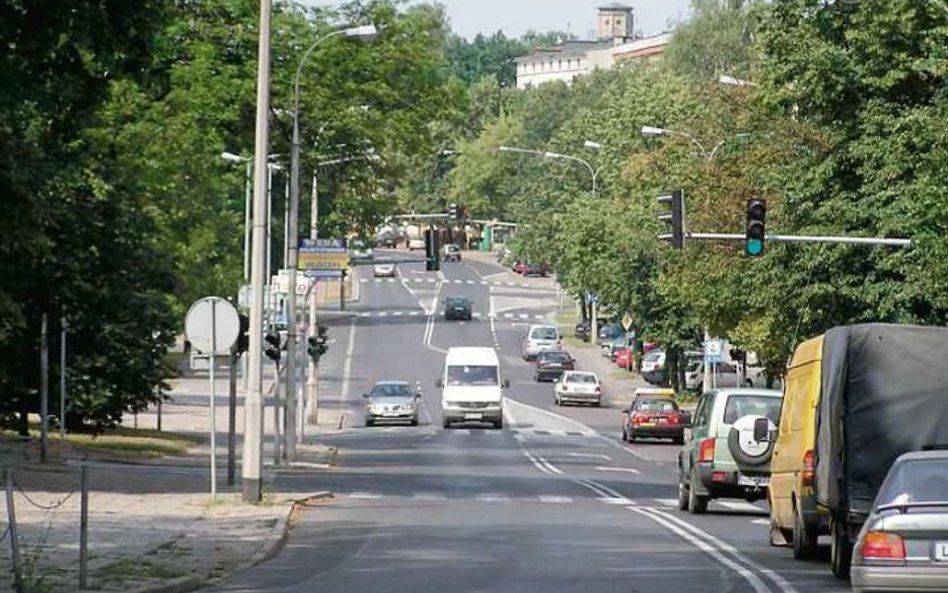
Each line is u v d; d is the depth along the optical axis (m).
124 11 28.06
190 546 32.47
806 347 32.91
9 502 23.73
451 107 74.00
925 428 29.03
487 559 31.31
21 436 64.25
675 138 101.94
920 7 55.56
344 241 78.31
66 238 55.22
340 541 35.12
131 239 61.38
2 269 45.09
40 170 33.09
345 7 71.38
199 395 116.69
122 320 65.25
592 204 115.38
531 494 52.75
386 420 101.00
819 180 58.94
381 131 71.12
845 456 28.83
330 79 69.38
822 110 59.34
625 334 147.88
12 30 27.94
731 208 73.38
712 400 43.78
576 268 121.19
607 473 66.94
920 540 21.64
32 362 63.44
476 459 74.44
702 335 109.56
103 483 48.38
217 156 72.62
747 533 38.06
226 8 67.44
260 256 43.34
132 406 68.88
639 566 30.03
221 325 42.16
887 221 54.97
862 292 58.56
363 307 188.00
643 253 106.69
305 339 82.19
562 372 136.25
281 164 79.25
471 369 99.94
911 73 56.03
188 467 58.03
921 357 29.19
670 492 55.69
